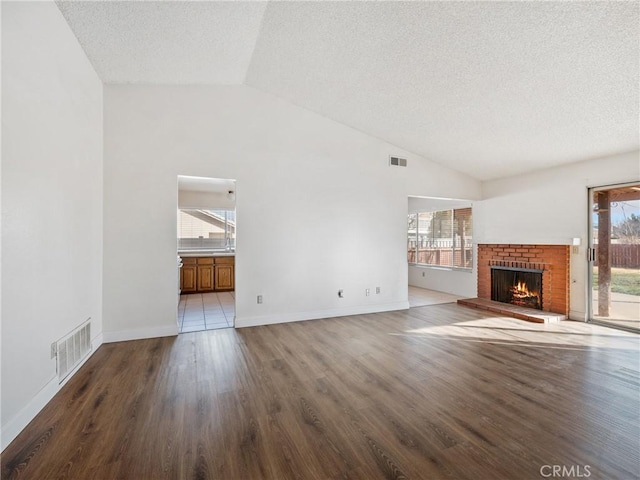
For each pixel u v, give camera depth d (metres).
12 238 1.80
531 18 2.24
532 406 2.14
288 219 4.34
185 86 3.83
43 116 2.15
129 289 3.58
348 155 4.73
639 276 3.83
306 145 4.45
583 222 4.30
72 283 2.63
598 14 2.08
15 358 1.82
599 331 3.89
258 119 4.17
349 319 4.50
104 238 3.48
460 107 3.59
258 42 3.17
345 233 4.71
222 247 7.39
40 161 2.11
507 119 3.59
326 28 2.84
